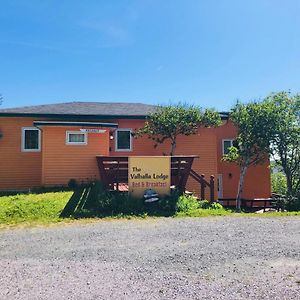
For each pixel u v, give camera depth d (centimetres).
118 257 599
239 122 1738
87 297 431
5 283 480
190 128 1738
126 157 1271
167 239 730
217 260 579
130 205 1134
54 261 580
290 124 1786
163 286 466
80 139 1658
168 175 1252
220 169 2034
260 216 1076
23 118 1803
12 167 1777
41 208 1087
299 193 1628
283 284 471
